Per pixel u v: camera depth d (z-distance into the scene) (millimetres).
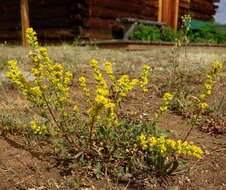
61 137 2367
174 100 3627
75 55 6090
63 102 2250
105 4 8773
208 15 15484
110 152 2074
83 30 8367
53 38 9133
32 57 1960
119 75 4777
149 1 10906
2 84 3773
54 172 2027
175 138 2619
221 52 8781
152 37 9781
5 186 1839
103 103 1756
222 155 2373
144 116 3059
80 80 2111
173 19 12359
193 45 9945
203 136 2732
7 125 2557
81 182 1940
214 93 3982
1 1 10375
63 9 8555
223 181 2039
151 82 4422
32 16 9508
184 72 4762
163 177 2053
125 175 2043
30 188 1845
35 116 2807
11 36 10344
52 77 2016
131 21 9219
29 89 1969
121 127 2197
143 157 2117
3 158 2104
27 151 2238
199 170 2162
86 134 2207
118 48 8250
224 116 3213
